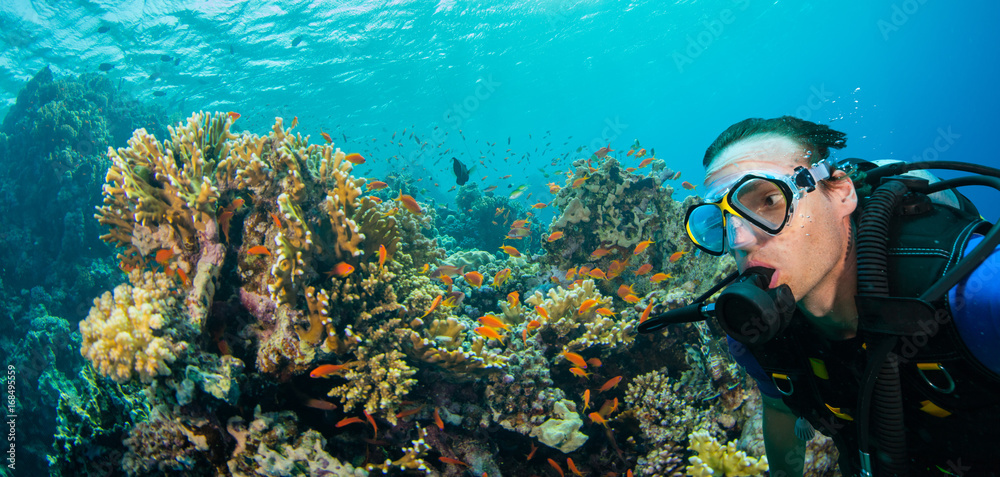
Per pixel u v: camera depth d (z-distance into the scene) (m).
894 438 1.02
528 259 7.30
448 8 26.80
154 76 15.68
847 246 1.13
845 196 1.12
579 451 4.01
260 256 3.38
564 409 3.78
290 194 3.32
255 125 32.03
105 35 19.84
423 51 30.33
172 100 25.67
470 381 3.82
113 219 3.70
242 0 20.47
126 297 3.16
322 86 30.02
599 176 6.20
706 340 4.21
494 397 3.76
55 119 12.98
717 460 3.55
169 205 3.50
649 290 5.80
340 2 22.88
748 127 1.15
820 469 3.47
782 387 1.44
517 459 3.94
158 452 3.14
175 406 2.98
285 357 3.21
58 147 12.80
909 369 1.06
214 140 3.90
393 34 27.11
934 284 0.96
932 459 1.15
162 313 3.00
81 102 14.14
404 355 3.51
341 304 3.40
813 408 1.38
